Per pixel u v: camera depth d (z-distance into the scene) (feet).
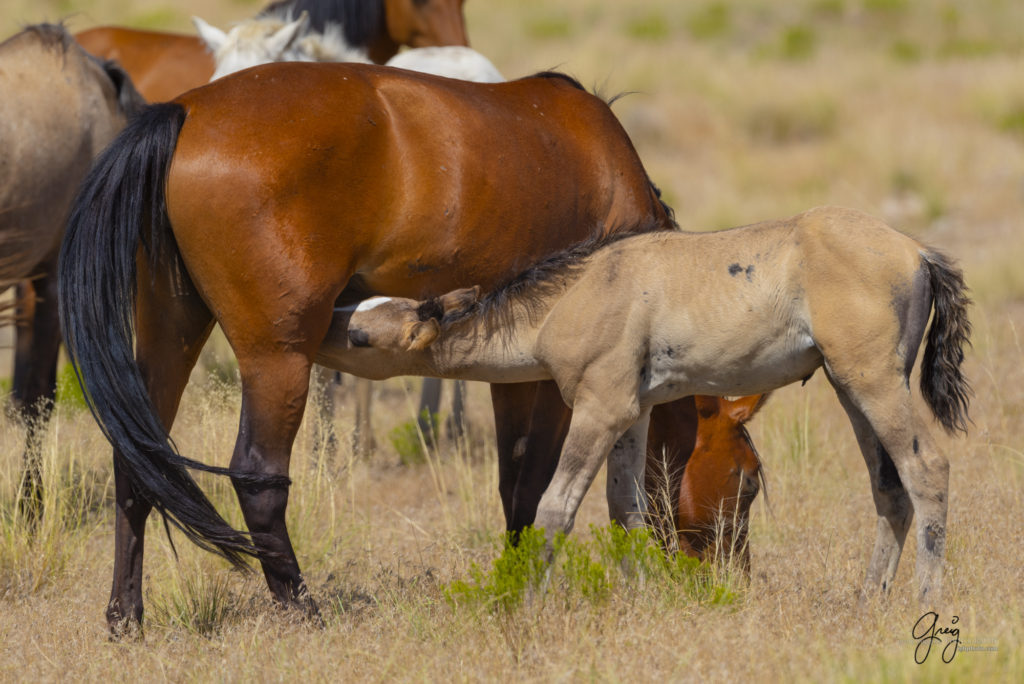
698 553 62.28
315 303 52.49
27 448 70.90
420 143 54.29
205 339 57.41
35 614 59.16
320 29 103.65
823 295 51.55
